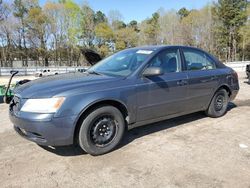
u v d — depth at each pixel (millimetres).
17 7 56000
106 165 3588
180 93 4703
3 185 3141
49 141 3498
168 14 65562
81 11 61938
